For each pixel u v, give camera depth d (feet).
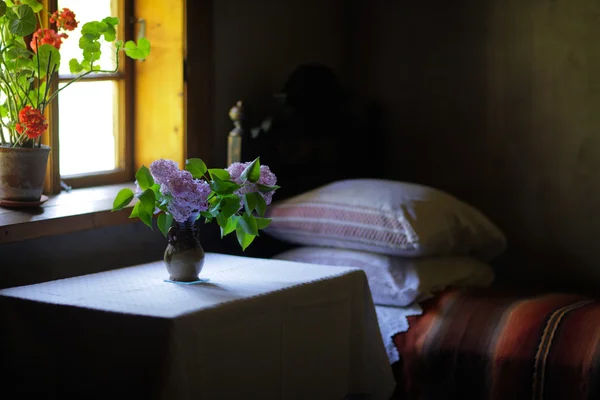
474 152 12.42
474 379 8.22
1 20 7.76
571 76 11.57
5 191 8.12
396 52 12.96
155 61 9.92
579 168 11.62
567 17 11.54
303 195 10.23
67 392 6.77
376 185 10.08
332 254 9.84
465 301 9.23
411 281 9.33
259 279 7.61
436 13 12.56
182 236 7.39
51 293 7.02
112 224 8.43
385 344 8.70
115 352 6.44
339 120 11.87
